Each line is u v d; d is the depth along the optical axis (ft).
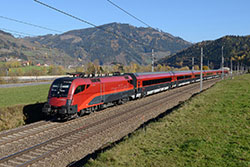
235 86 134.21
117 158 34.19
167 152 36.37
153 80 110.01
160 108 77.41
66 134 47.85
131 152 36.63
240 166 31.17
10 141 43.96
